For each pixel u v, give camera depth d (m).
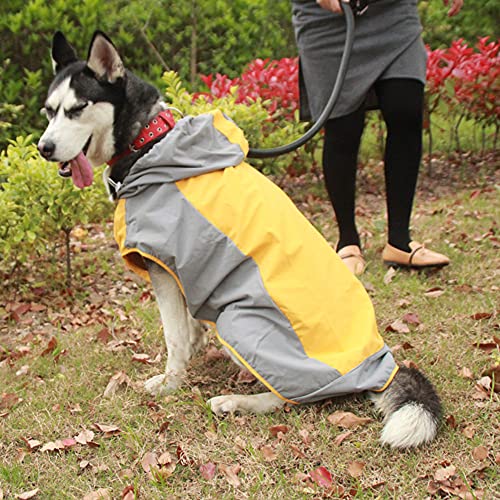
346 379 2.12
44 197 3.01
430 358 2.40
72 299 3.09
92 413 2.28
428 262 2.95
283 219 2.21
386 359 2.17
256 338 2.14
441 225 3.45
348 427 2.14
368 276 2.97
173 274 2.23
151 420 2.23
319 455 2.06
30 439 2.20
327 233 3.50
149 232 2.22
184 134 2.22
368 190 4.23
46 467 2.10
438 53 4.19
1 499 2.02
